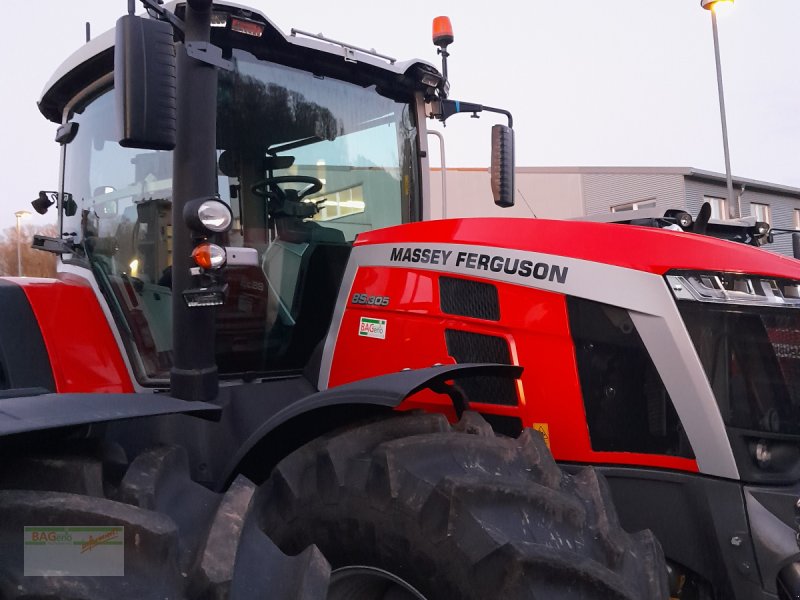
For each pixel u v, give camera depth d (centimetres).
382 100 294
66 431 165
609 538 150
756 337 186
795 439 182
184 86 203
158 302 253
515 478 154
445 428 167
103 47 252
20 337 244
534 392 202
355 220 281
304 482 169
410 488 150
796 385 188
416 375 166
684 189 2056
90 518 137
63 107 302
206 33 204
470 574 138
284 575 147
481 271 215
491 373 177
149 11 196
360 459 162
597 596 135
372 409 178
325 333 268
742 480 177
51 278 295
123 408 155
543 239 210
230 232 248
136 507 143
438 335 221
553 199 2056
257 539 152
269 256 257
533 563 134
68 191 298
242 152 252
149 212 255
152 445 177
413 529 147
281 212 261
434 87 301
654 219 303
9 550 136
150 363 255
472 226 226
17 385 236
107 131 273
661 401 187
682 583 186
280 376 258
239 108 252
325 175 273
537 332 202
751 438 178
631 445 190
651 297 188
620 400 191
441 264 224
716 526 178
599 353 194
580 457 196
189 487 164
